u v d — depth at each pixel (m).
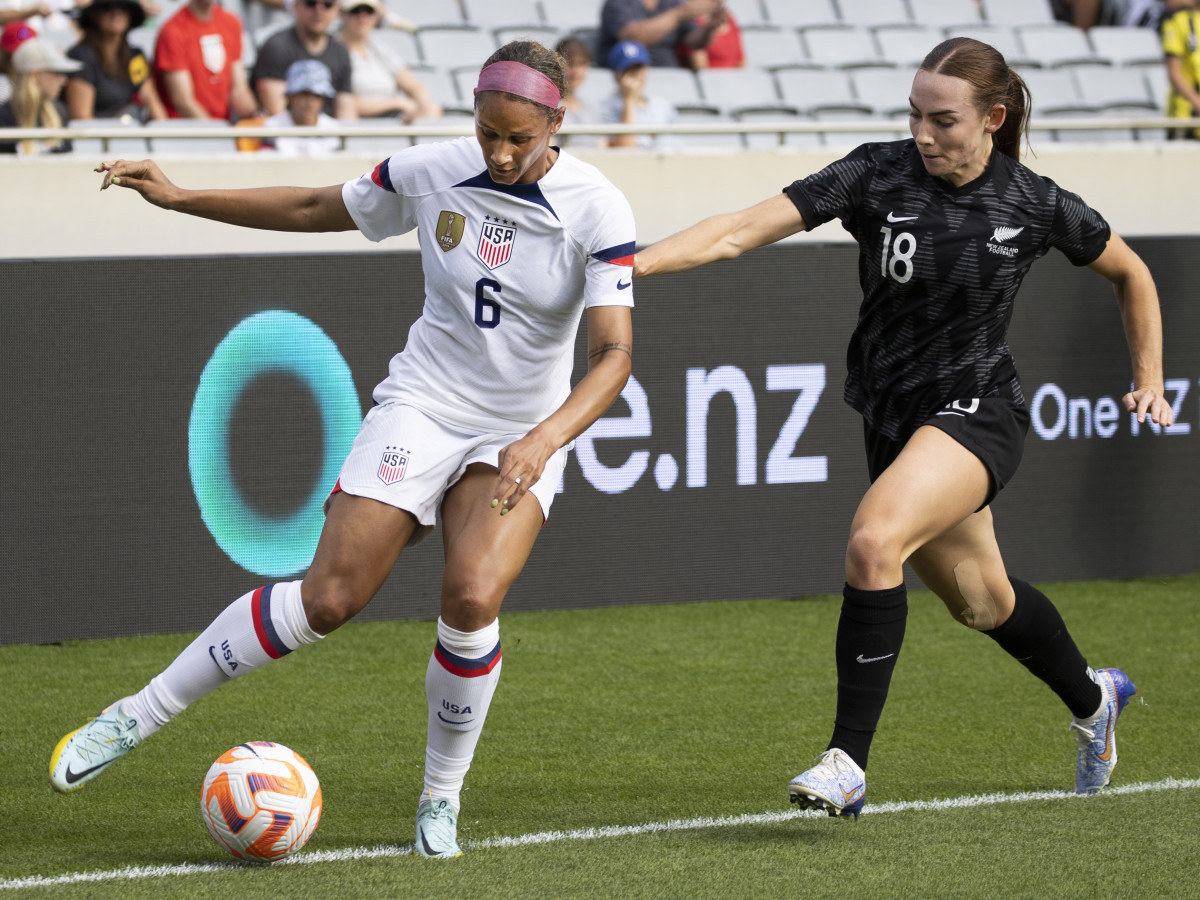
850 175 12.35
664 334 21.39
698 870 11.45
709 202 27.14
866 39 37.56
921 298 12.18
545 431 10.49
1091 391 23.28
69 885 10.93
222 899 10.62
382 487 11.33
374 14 29.92
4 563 18.89
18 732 15.45
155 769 14.23
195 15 28.62
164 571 19.66
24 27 28.16
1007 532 23.09
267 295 19.78
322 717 16.19
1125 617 21.52
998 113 11.84
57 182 23.75
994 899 10.88
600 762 14.73
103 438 19.19
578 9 36.88
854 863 11.68
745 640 19.97
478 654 11.21
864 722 11.71
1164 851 12.03
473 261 11.26
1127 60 39.50
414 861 11.57
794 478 22.33
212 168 24.55
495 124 10.49
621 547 21.58
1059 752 15.22
